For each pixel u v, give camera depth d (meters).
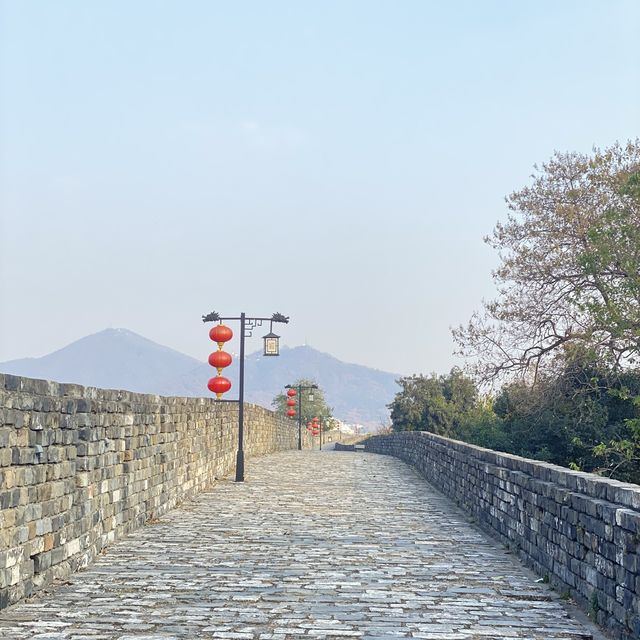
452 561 10.90
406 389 61.53
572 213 30.62
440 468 21.62
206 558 10.74
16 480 8.05
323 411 103.75
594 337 27.89
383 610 7.83
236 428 27.72
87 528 10.40
